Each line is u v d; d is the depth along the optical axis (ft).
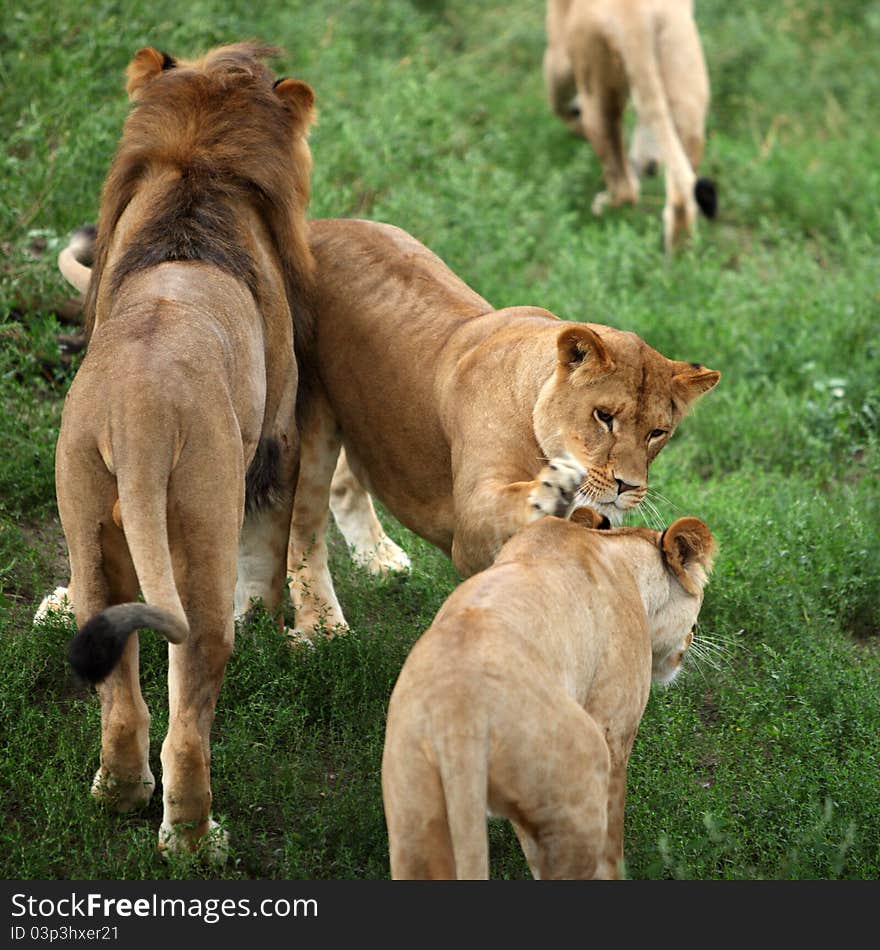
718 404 49.19
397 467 34.22
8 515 38.04
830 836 28.66
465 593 23.41
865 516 42.32
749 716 33.17
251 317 29.68
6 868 26.20
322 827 27.96
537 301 52.70
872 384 50.03
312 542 36.24
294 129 33.06
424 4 84.23
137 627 22.76
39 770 29.27
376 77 67.51
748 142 75.66
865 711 32.91
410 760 21.40
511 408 30.71
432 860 21.35
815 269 58.70
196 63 33.65
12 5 55.26
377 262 35.40
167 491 25.50
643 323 53.01
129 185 31.60
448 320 33.81
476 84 75.46
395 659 34.06
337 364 34.99
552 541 25.55
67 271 37.88
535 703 21.80
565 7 66.74
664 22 62.08
